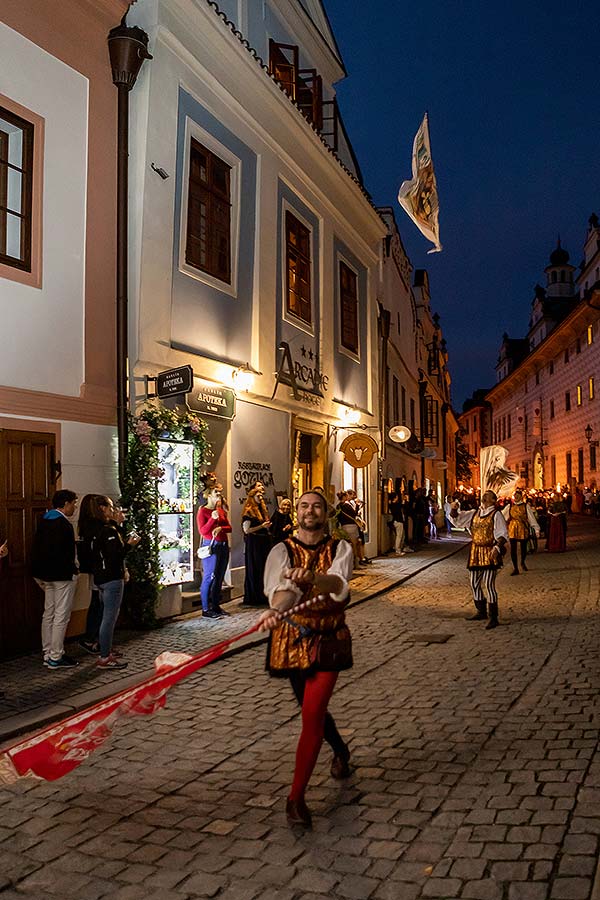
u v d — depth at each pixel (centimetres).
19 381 875
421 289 3959
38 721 619
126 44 1009
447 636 973
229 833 420
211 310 1256
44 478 894
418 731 589
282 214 1547
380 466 2295
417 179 1462
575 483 4844
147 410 1041
